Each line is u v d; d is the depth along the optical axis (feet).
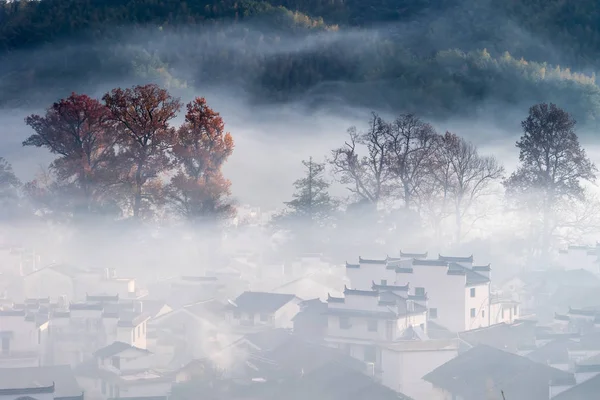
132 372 443.32
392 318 470.39
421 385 442.09
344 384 417.49
